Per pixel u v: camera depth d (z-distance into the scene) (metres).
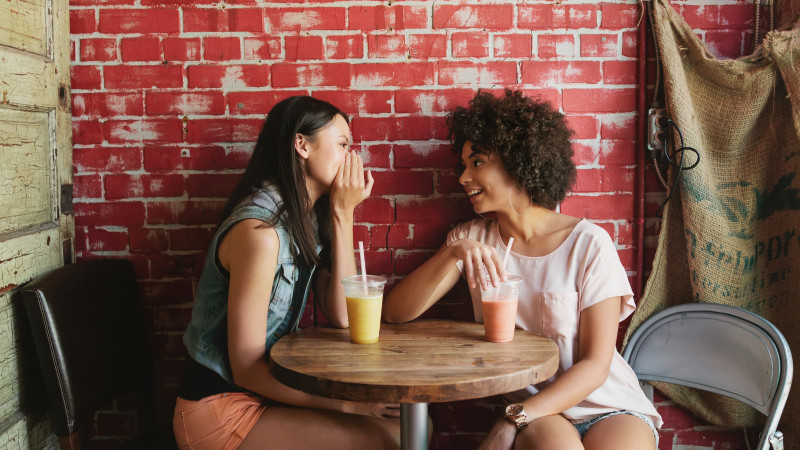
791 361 1.47
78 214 1.90
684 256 1.84
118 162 1.89
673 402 1.91
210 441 1.42
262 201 1.47
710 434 1.92
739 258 1.76
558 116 1.60
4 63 1.55
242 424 1.42
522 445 1.32
